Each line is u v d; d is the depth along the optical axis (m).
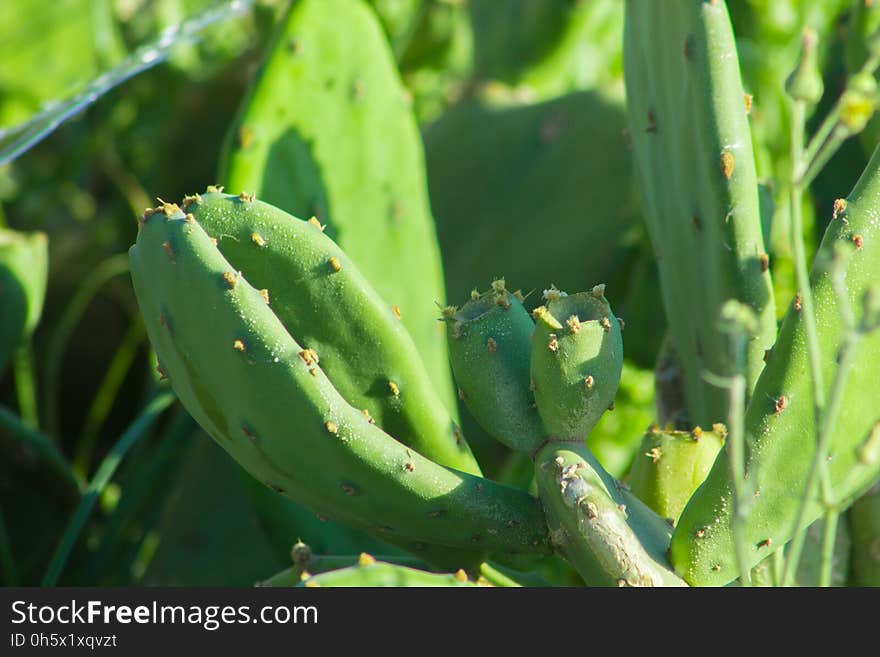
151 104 2.42
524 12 2.30
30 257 1.74
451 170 1.99
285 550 1.60
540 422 1.41
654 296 1.84
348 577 1.35
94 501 1.67
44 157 2.60
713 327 1.49
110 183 2.66
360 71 1.61
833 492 1.40
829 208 1.80
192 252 1.36
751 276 1.46
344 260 1.41
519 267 1.92
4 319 1.74
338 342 1.41
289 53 1.59
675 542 1.39
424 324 1.65
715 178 1.44
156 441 1.97
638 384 1.81
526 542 1.41
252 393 1.37
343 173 1.62
